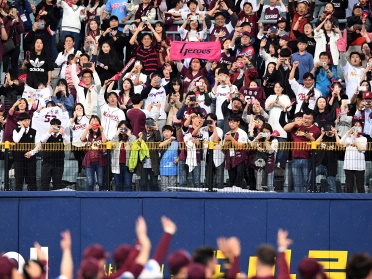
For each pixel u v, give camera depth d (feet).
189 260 121.08
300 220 220.02
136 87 256.52
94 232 220.84
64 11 282.15
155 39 266.77
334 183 221.87
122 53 270.67
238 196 220.23
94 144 222.28
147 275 128.16
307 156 221.05
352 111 244.83
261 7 280.51
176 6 286.87
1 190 224.33
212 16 278.87
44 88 252.83
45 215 221.46
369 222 220.02
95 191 221.05
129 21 286.87
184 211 220.64
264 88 249.34
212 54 259.80
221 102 242.99
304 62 256.73
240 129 223.92
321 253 220.02
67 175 226.58
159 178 223.51
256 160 220.02
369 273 118.93
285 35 267.80
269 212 220.23
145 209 221.05
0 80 276.41
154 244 220.23
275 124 236.63
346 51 270.05
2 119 243.81
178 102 246.06
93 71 251.80
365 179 223.10
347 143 220.64
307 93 246.88
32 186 223.71
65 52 271.28
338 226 220.23
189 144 221.25
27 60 260.01
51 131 225.35
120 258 131.23
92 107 248.73
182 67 261.44
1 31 272.51
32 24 293.02
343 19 282.97
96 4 291.99
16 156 223.30
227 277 132.05
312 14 279.69
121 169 223.10
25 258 221.05
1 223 221.46
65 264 131.23
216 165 221.66
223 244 131.03
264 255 121.90
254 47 267.80
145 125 231.91
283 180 223.10
